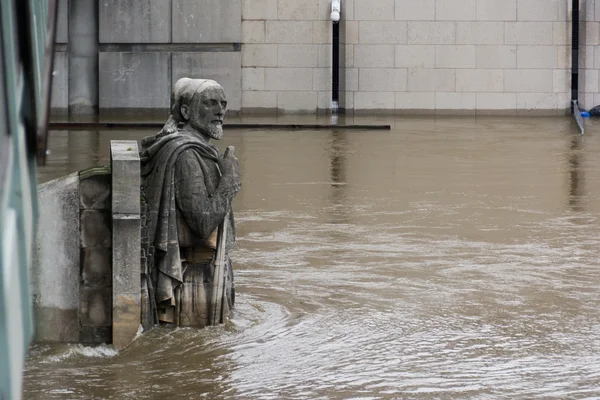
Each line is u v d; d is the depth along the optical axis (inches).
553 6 1875.0
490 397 385.7
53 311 447.8
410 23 1871.3
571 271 596.1
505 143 1379.2
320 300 526.9
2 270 238.8
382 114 1886.1
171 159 457.1
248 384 401.1
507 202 862.5
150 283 459.2
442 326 482.0
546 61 1883.6
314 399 384.2
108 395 387.5
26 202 316.2
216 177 470.3
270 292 542.0
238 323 482.0
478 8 1873.8
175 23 1818.4
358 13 1870.1
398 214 796.6
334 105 1918.1
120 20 1809.8
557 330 475.8
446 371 416.8
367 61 1878.7
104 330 452.1
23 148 311.3
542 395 388.2
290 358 433.4
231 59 1840.6
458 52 1878.7
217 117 475.8
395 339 461.1
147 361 428.5
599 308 514.6
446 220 770.2
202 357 433.4
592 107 1907.0
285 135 1482.5
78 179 445.4
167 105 1822.1
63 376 409.4
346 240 684.7
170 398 385.1
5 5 275.7
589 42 1902.1
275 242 674.2
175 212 459.2
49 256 445.1
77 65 1820.9
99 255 449.1
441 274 585.9
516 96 1891.0
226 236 480.4
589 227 742.5
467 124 1696.6
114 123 1583.4
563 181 998.4
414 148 1307.8
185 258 468.4
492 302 524.7
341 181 987.9
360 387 397.4
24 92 327.6
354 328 477.7
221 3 1825.8
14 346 254.7
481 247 665.0
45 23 415.2
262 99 1866.4
